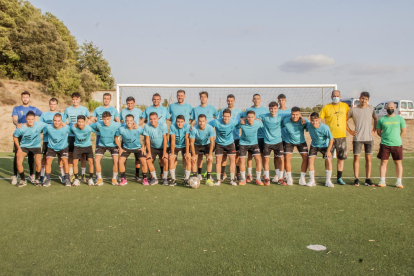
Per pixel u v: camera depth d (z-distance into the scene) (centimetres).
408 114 2048
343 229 365
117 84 1043
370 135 625
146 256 292
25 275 258
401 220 399
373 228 369
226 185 636
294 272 262
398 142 599
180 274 258
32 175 668
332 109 638
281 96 692
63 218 408
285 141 642
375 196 532
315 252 301
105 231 359
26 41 2972
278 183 647
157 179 687
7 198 518
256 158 639
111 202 491
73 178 692
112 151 645
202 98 709
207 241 328
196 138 629
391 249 309
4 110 1877
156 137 643
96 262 280
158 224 383
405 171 793
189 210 445
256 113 705
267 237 339
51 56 3006
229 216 415
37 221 396
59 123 606
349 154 1193
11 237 341
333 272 262
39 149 636
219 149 637
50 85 2853
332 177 725
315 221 394
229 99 698
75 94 689
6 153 1184
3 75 2895
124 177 640
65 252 302
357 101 2364
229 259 285
